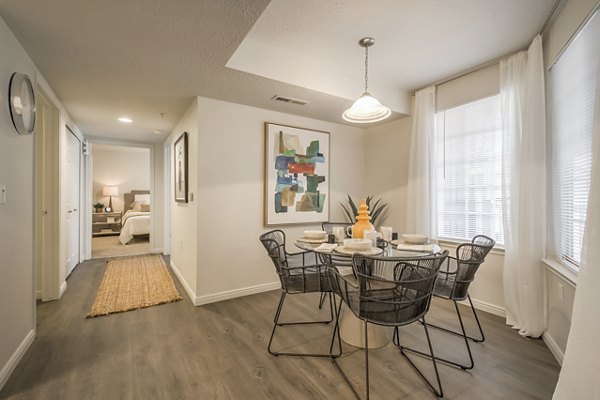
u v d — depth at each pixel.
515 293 2.40
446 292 2.08
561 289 1.97
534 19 2.09
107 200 7.82
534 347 2.12
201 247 2.93
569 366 1.22
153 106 3.22
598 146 1.18
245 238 3.20
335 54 2.61
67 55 2.07
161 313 2.69
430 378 1.76
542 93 2.23
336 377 1.76
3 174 1.67
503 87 2.54
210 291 2.97
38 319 2.53
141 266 4.34
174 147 4.08
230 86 2.66
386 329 2.36
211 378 1.74
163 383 1.69
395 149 3.75
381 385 1.69
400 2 1.91
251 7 1.59
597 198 1.17
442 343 2.17
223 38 1.89
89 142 4.78
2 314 1.67
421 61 2.72
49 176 2.99
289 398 1.58
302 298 3.11
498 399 1.58
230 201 3.10
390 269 1.90
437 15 2.04
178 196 3.76
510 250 2.45
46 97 2.62
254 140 3.25
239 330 2.36
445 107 3.15
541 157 2.23
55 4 1.54
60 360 1.91
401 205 3.66
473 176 2.91
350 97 2.98
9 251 1.76
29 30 1.76
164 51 2.04
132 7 1.57
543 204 2.23
